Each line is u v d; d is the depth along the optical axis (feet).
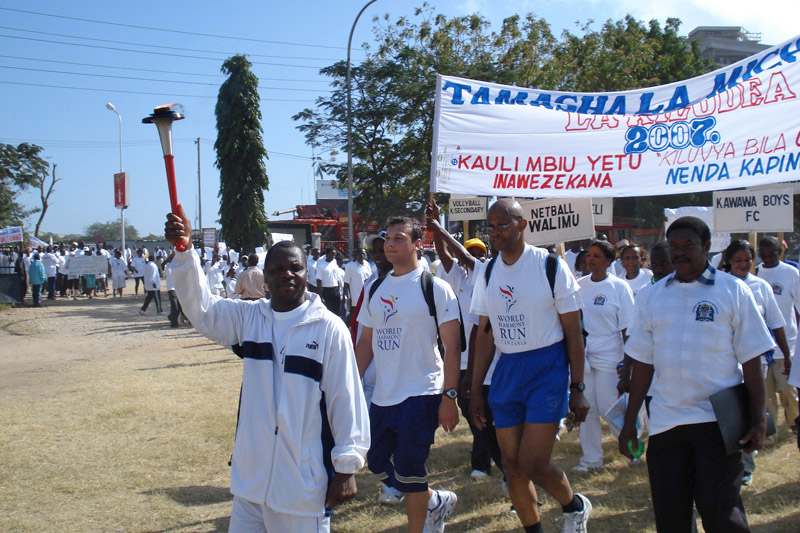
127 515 15.81
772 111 18.38
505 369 12.59
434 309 13.17
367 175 93.76
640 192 19.01
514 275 12.41
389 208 91.15
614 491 16.98
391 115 88.99
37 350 43.62
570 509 12.75
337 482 9.07
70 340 48.06
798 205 102.37
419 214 90.79
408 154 92.02
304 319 9.23
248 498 8.87
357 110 90.94
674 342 10.69
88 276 86.17
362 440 9.31
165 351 41.98
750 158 18.35
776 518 14.82
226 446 21.30
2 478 18.26
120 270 88.99
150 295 66.08
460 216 31.86
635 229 106.32
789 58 18.61
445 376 12.86
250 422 9.02
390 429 13.12
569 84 97.71
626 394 16.98
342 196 172.76
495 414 12.66
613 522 14.92
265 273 9.39
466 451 21.01
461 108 19.77
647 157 19.13
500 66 91.45
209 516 15.83
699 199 108.06
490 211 12.40
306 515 8.78
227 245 103.81
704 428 10.34
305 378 9.00
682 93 19.29
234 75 102.53
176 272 9.05
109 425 23.71
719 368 10.50
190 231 9.22
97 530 14.97
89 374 34.01
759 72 18.74
